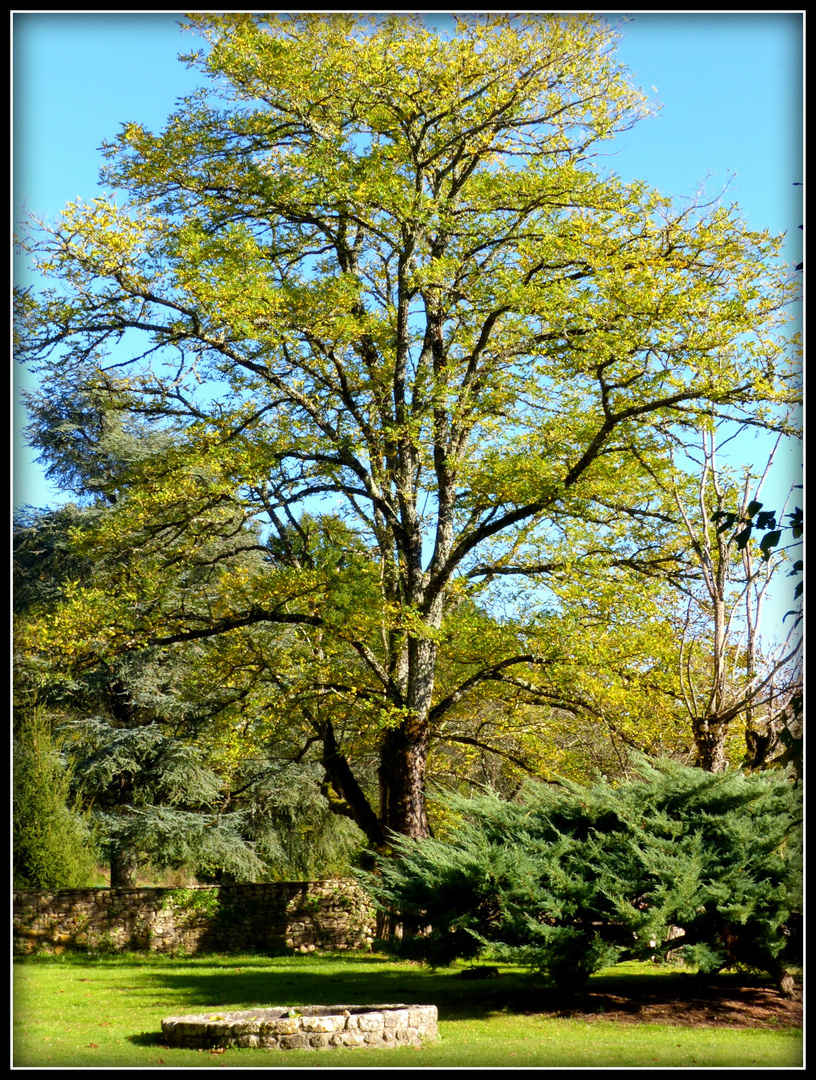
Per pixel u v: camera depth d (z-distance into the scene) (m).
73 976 14.01
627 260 14.31
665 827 10.98
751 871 10.76
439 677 19.50
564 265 15.58
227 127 16.58
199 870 27.62
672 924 10.34
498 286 15.20
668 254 14.96
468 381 16.94
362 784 28.66
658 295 13.46
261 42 15.22
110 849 25.08
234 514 16.94
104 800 26.83
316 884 20.38
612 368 14.69
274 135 16.75
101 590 16.17
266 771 25.27
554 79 16.84
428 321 18.44
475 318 16.75
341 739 20.16
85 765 25.14
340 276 15.27
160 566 16.86
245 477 15.21
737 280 14.48
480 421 17.17
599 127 16.83
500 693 18.23
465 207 17.47
